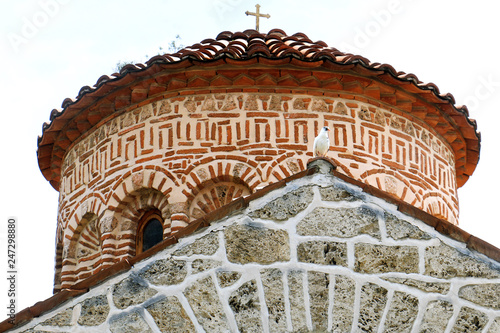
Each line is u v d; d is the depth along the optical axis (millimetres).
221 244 9852
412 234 9898
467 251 9867
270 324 9555
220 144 16219
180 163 16266
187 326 9570
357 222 9922
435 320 9602
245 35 17203
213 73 16234
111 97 16875
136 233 16797
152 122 16641
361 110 16484
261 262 9773
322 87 16312
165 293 9695
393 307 9633
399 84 16375
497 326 9586
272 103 16281
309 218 9930
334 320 9578
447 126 17656
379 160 16422
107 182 16906
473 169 19297
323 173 10094
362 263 9781
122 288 9742
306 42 17203
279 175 15914
